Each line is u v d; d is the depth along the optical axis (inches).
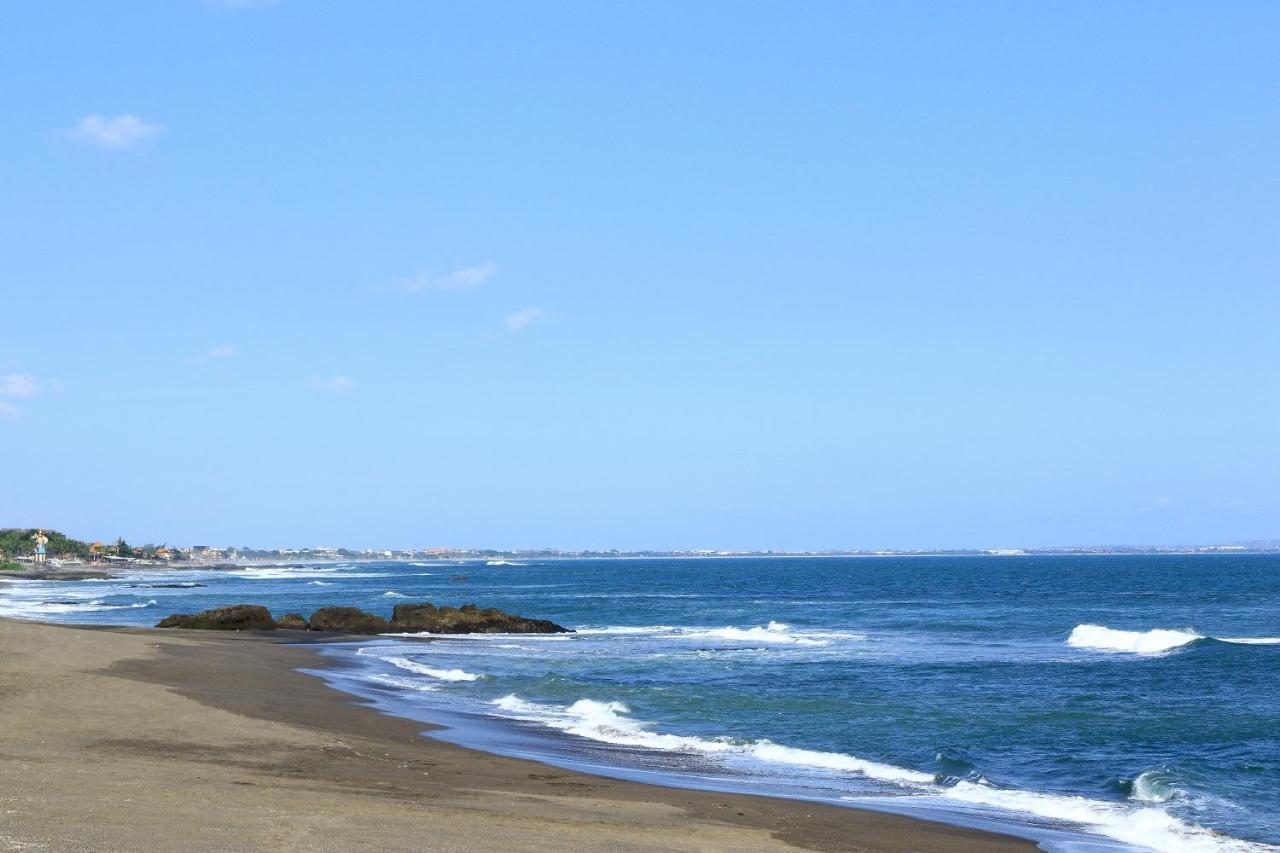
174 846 404.5
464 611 2519.7
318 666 1552.7
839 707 1179.3
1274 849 617.9
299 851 415.2
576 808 601.3
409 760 755.4
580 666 1631.4
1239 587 5157.5
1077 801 739.4
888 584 6097.4
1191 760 912.3
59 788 517.0
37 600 3971.5
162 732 781.3
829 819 635.5
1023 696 1288.1
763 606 3732.8
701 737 971.3
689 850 495.5
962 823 655.8
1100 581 6156.5
